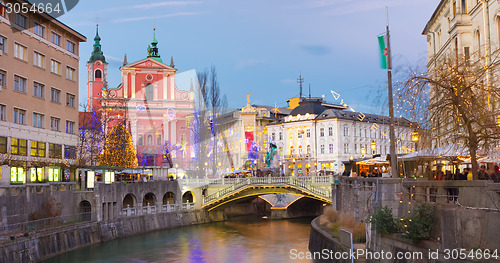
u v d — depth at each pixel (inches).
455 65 1024.2
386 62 1236.5
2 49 1846.7
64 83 2276.1
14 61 1910.7
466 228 761.6
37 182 1987.0
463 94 977.5
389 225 1019.3
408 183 1037.8
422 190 1011.9
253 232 2647.6
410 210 988.6
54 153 2150.6
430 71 1039.6
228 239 2402.8
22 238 1572.3
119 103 4141.2
